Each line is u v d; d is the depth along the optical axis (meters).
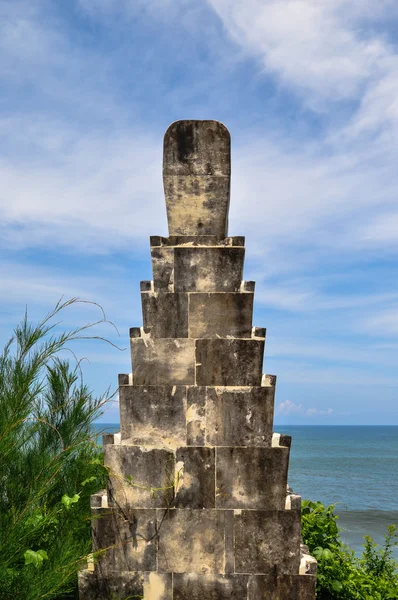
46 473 5.46
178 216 5.56
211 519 4.94
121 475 5.04
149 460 5.03
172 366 5.20
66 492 5.89
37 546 5.47
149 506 4.99
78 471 5.95
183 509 4.96
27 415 5.33
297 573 4.85
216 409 5.09
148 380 5.19
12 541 4.84
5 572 4.78
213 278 5.34
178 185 5.58
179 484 5.00
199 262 5.36
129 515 4.98
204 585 4.88
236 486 4.97
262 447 5.02
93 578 4.94
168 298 5.31
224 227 5.55
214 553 4.91
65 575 4.84
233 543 4.91
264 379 5.20
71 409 6.09
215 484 4.98
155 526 4.96
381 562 7.65
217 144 5.61
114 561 4.95
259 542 4.89
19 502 5.27
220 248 5.37
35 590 4.72
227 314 5.27
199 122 5.63
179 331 5.26
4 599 4.75
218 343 5.21
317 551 6.80
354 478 55.78
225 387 5.13
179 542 4.94
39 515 5.22
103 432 5.66
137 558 4.94
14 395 5.30
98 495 5.07
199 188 5.57
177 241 5.46
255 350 5.18
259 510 4.93
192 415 5.09
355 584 6.73
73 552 5.09
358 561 7.52
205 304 5.29
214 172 5.58
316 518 7.39
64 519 5.68
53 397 6.14
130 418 5.12
